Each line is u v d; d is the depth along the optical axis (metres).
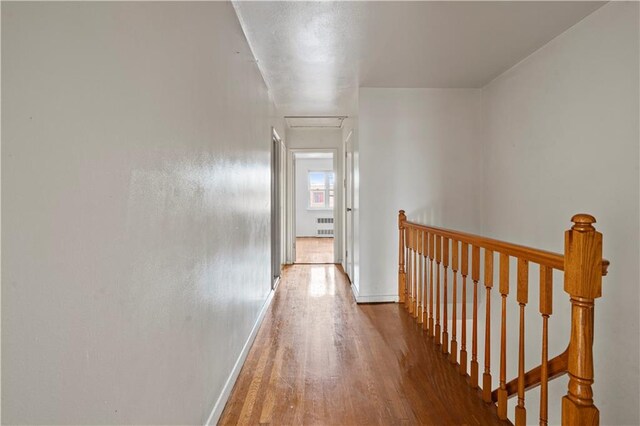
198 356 1.53
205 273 1.62
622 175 2.11
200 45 1.55
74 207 0.75
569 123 2.54
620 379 2.12
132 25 0.98
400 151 3.83
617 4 2.12
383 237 3.84
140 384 1.03
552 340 2.72
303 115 5.07
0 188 0.60
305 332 2.98
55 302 0.70
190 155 1.42
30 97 0.65
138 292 1.01
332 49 2.82
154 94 1.11
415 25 2.44
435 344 2.73
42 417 0.67
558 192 2.67
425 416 1.85
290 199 6.08
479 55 2.99
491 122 3.63
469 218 3.87
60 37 0.72
